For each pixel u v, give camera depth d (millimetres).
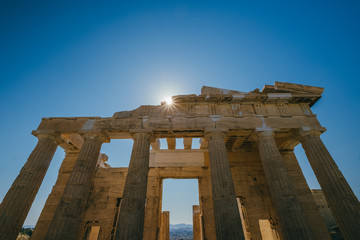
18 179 13047
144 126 15008
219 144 13812
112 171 20688
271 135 14344
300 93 15805
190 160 20641
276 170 12781
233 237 10195
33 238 16234
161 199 20141
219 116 15352
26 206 12656
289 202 11477
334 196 11852
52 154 15266
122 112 16203
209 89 17250
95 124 15523
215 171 12773
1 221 11391
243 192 18406
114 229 17906
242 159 20266
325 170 12734
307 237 10273
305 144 14555
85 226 17891
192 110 15922
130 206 11320
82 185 12812
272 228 17500
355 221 10742
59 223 11148
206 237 16734
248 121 15070
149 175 19969
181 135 15609
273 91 16109
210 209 17844
